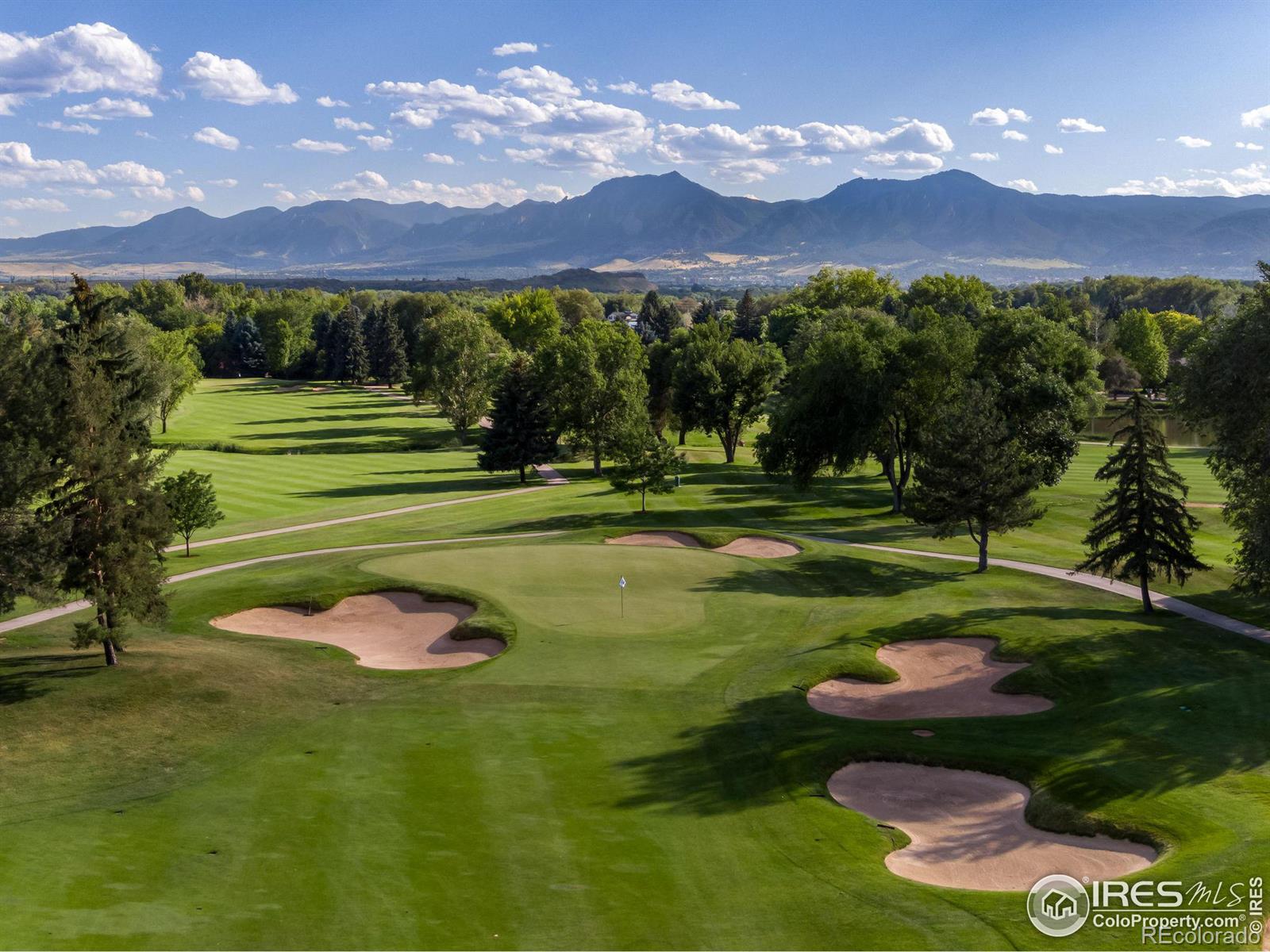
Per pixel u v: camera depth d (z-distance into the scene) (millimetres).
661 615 38469
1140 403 37875
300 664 33281
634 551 49156
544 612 38562
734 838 20609
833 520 61594
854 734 26703
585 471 90750
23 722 26156
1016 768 24312
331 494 75812
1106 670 31359
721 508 65750
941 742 26031
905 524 60625
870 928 16734
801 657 33344
